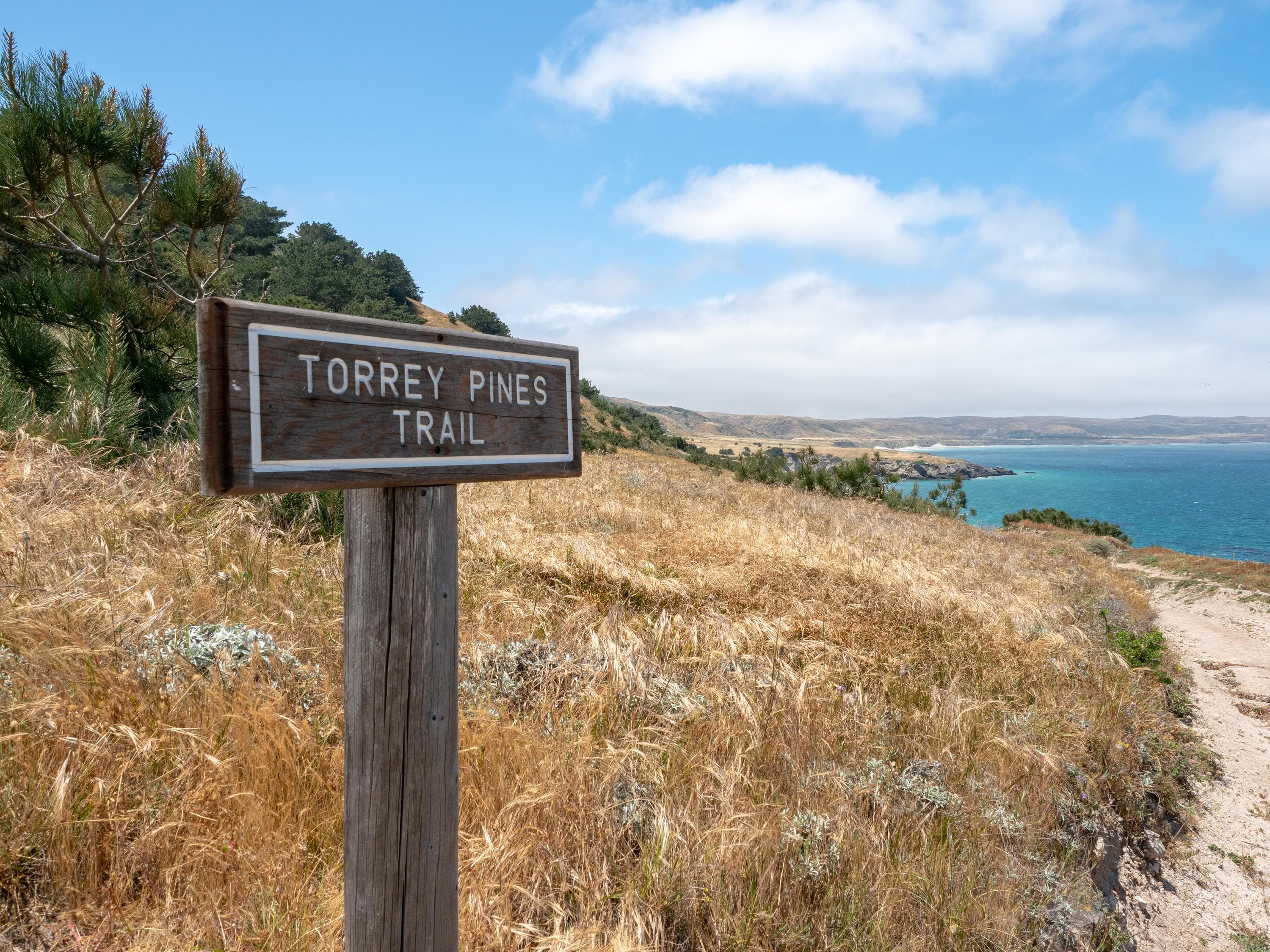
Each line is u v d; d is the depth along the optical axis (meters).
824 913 2.91
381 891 1.56
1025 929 3.38
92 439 6.10
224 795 2.53
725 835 2.97
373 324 1.44
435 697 1.60
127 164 7.26
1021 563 13.44
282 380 1.30
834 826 3.38
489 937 2.35
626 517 8.99
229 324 1.23
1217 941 4.38
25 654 2.78
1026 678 6.26
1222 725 8.32
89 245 8.17
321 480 1.36
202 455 1.24
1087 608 10.49
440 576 1.60
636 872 2.79
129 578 3.91
